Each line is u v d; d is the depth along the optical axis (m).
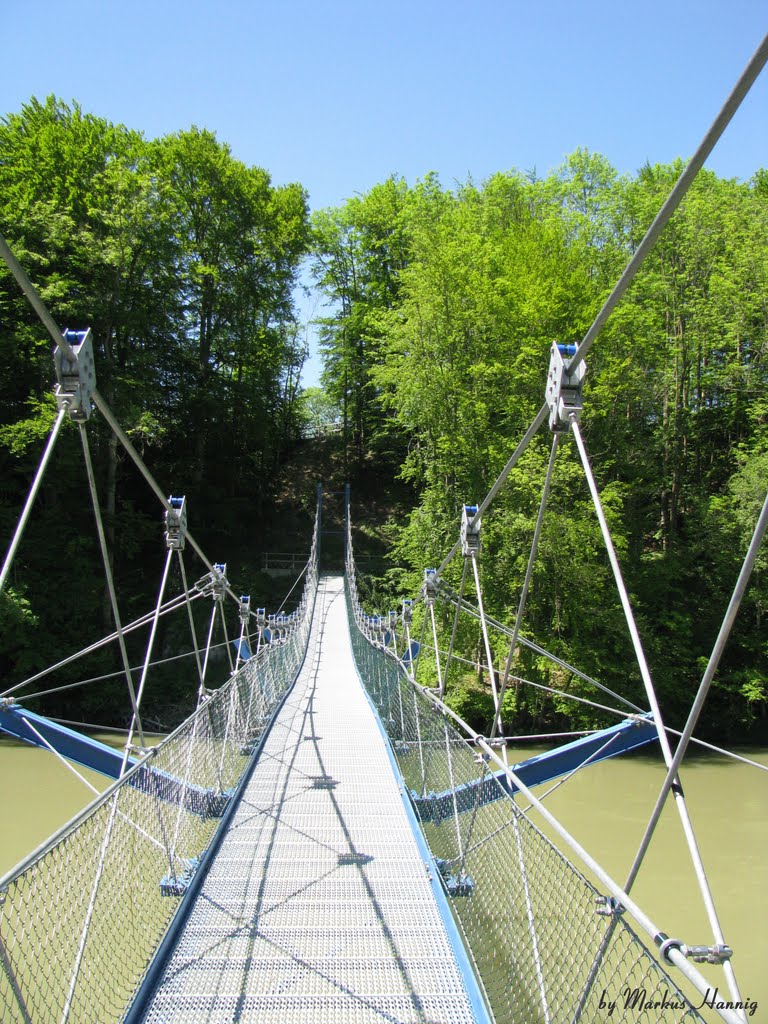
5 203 15.96
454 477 15.74
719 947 1.67
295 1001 2.62
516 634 3.42
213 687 16.47
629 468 15.30
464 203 17.73
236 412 23.30
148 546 21.05
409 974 2.80
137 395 16.73
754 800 9.60
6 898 1.89
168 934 3.04
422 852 4.03
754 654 14.34
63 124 17.73
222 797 5.25
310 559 21.45
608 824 8.65
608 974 3.33
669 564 14.41
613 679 13.62
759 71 1.49
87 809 2.42
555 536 12.80
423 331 15.59
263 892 3.52
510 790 4.14
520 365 14.41
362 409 28.00
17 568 15.01
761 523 1.51
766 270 14.91
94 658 15.42
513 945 3.16
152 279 18.58
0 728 4.97
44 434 13.96
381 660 9.20
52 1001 2.54
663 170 18.27
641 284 15.28
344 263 27.84
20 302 14.83
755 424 16.16
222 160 21.66
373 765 6.00
